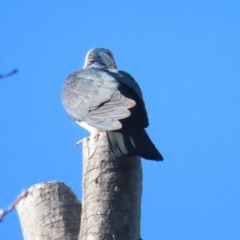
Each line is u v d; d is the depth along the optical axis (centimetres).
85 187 1034
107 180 1016
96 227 974
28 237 1102
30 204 1124
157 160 1061
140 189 1039
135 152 1062
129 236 977
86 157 1066
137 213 1008
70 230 1088
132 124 1162
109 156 1042
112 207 990
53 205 1116
